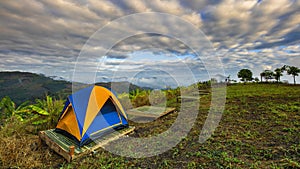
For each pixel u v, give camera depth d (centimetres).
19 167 303
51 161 329
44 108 573
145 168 289
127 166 300
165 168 283
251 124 486
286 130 415
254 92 1127
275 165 263
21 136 411
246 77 2262
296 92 1029
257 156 299
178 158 316
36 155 341
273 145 342
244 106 714
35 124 532
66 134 404
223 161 287
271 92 1090
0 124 499
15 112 609
